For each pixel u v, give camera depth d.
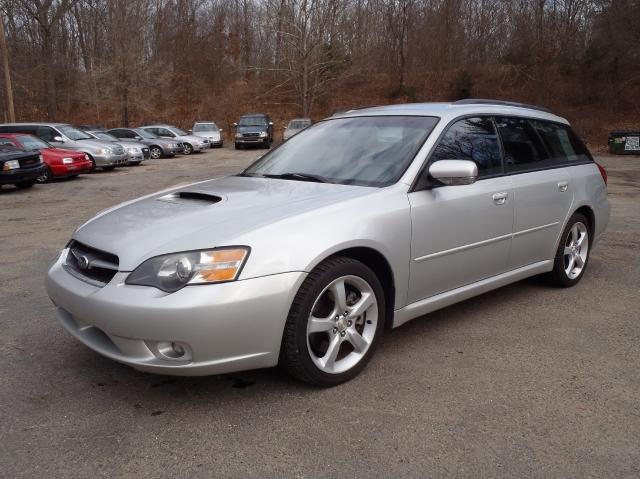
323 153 4.04
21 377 3.29
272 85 43.84
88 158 16.25
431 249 3.55
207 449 2.57
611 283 5.10
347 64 37.34
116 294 2.74
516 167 4.30
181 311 2.62
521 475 2.38
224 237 2.80
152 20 44.25
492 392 3.08
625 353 3.58
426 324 4.10
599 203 5.18
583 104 33.88
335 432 2.70
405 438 2.64
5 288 5.08
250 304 2.73
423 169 3.56
